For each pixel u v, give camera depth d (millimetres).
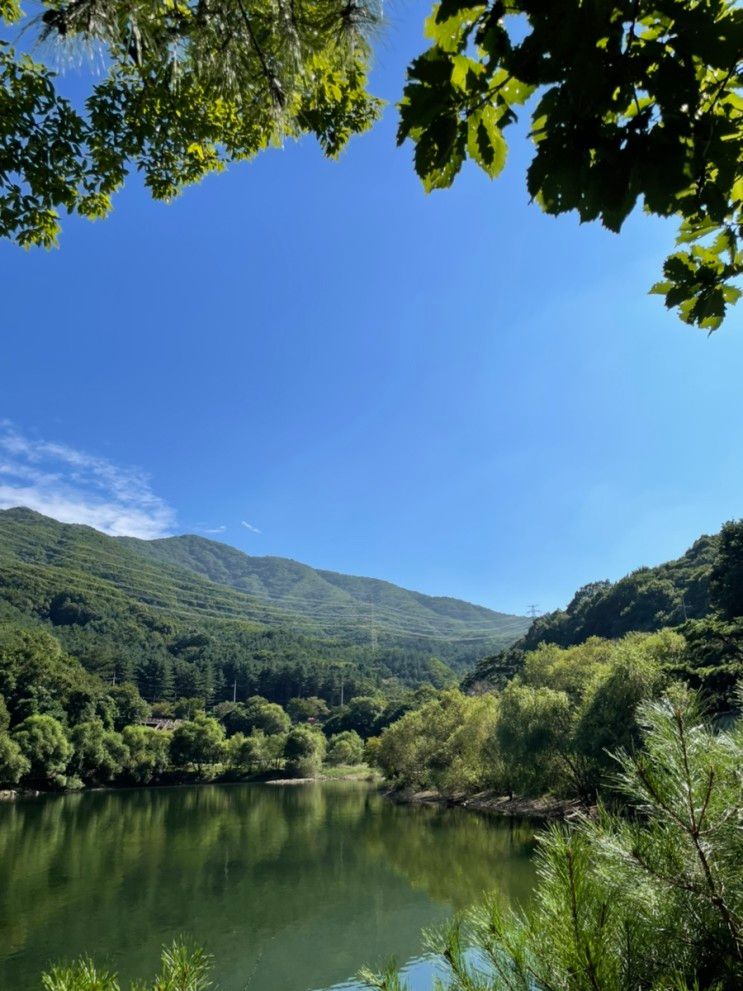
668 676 22406
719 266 2070
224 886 25125
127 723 89938
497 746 39906
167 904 22625
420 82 1546
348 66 2766
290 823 42781
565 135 1481
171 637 176375
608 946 2092
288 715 127625
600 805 2557
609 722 23984
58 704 73562
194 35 2672
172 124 4293
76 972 2441
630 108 1450
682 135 1438
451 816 42188
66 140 4160
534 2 1341
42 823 43250
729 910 2002
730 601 40844
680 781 2086
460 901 21000
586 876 2217
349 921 20344
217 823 43375
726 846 2061
